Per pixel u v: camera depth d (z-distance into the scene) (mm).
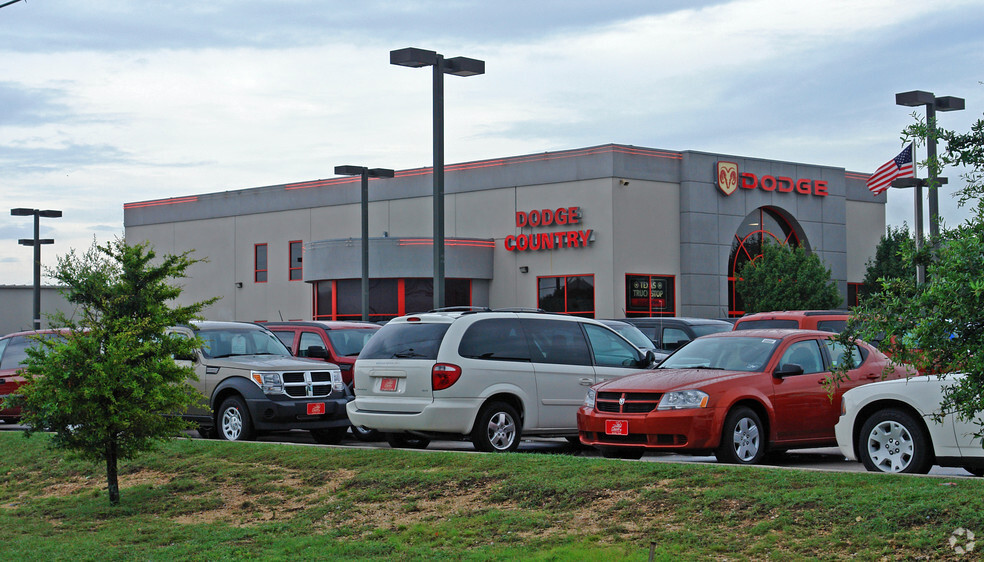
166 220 60938
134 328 12453
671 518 9672
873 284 49219
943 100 28000
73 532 11406
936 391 11438
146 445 12812
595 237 43562
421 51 22047
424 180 50094
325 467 13164
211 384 17609
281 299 55469
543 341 15617
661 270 44562
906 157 32719
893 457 11742
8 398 12703
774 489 9922
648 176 44344
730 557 8586
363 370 15391
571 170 44531
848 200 52375
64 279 12352
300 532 10750
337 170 35219
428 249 45812
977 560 7812
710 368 14070
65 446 12500
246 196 57344
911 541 8273
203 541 10594
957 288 6578
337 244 47156
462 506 11031
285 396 17172
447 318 15062
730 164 46094
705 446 12922
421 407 14641
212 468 13758
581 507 10414
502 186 46969
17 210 42750
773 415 13461
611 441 13453
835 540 8555
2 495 14148
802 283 43375
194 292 59406
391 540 10062
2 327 61156
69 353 12156
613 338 16500
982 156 7328
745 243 47219
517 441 15109
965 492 9039
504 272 46781
